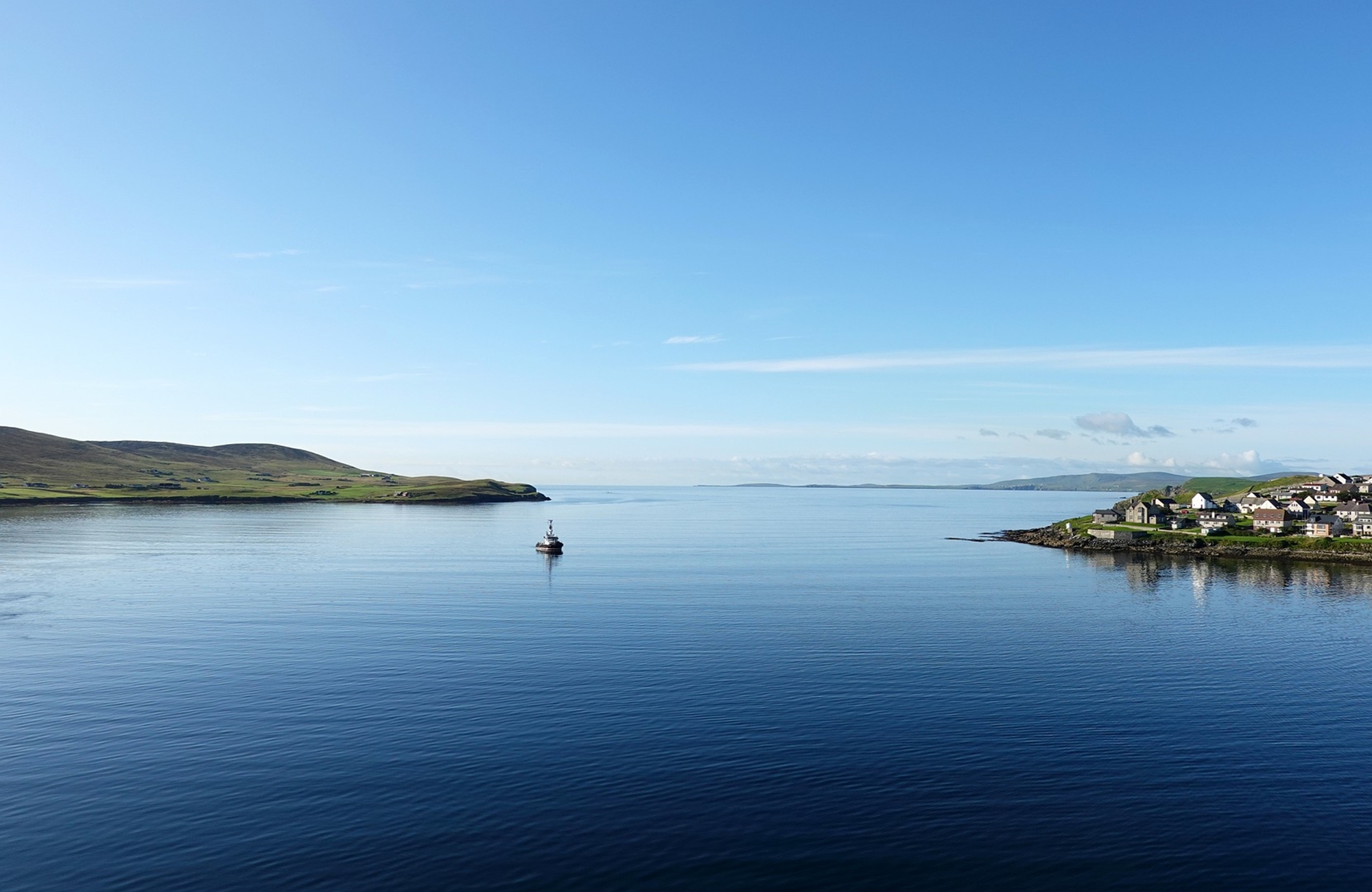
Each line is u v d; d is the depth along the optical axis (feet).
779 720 203.41
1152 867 133.90
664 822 147.43
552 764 173.47
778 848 138.72
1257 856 137.59
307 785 161.99
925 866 133.59
